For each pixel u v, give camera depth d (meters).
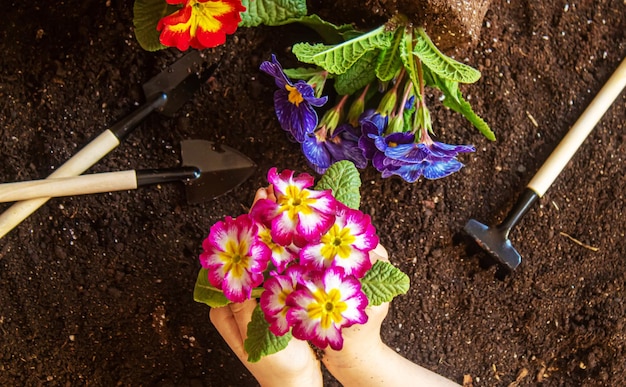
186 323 0.62
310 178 0.46
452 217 0.63
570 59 0.64
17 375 0.62
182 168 0.59
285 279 0.44
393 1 0.54
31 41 0.59
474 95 0.63
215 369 0.63
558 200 0.64
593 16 0.64
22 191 0.55
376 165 0.55
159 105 0.59
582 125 0.62
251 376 0.63
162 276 0.62
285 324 0.45
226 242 0.45
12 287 0.61
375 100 0.60
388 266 0.49
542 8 0.63
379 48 0.56
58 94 0.60
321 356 0.60
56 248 0.60
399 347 0.64
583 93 0.64
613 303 0.65
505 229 0.61
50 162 0.60
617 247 0.65
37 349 0.62
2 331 0.61
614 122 0.65
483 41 0.62
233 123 0.61
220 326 0.55
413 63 0.55
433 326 0.64
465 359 0.65
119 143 0.58
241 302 0.48
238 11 0.51
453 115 0.63
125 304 0.62
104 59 0.60
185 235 0.61
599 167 0.64
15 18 0.59
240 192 0.62
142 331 0.62
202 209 0.61
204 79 0.60
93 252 0.61
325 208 0.45
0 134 0.60
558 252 0.64
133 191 0.61
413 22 0.55
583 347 0.65
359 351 0.55
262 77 0.61
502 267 0.63
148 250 0.61
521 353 0.65
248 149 0.61
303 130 0.56
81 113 0.60
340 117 0.59
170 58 0.60
